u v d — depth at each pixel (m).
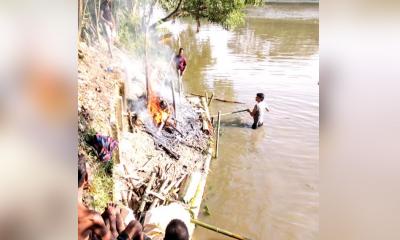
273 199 1.57
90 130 1.58
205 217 1.64
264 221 1.57
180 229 1.59
